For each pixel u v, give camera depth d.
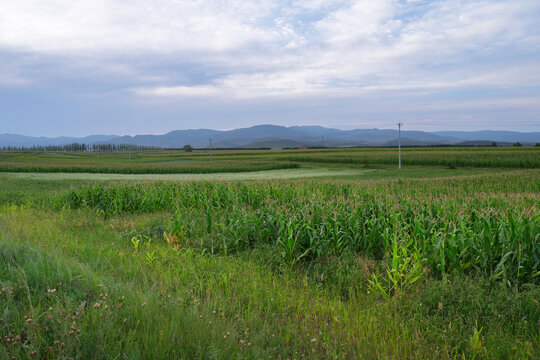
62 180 40.31
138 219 15.04
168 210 18.02
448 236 8.12
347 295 6.86
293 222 9.48
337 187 24.41
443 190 25.33
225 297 5.96
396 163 78.56
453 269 7.47
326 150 160.38
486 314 5.61
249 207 16.50
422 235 8.72
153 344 3.95
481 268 7.45
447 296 6.11
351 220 10.16
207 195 19.69
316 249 8.86
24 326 3.90
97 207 17.61
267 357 4.04
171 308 4.90
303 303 5.99
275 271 7.99
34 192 25.27
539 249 7.11
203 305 5.31
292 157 102.75
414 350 4.61
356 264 8.04
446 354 4.52
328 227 9.34
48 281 5.18
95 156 177.25
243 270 7.84
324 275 7.72
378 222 9.77
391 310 5.84
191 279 6.81
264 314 5.54
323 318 5.50
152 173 67.31
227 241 10.23
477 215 9.76
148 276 6.73
